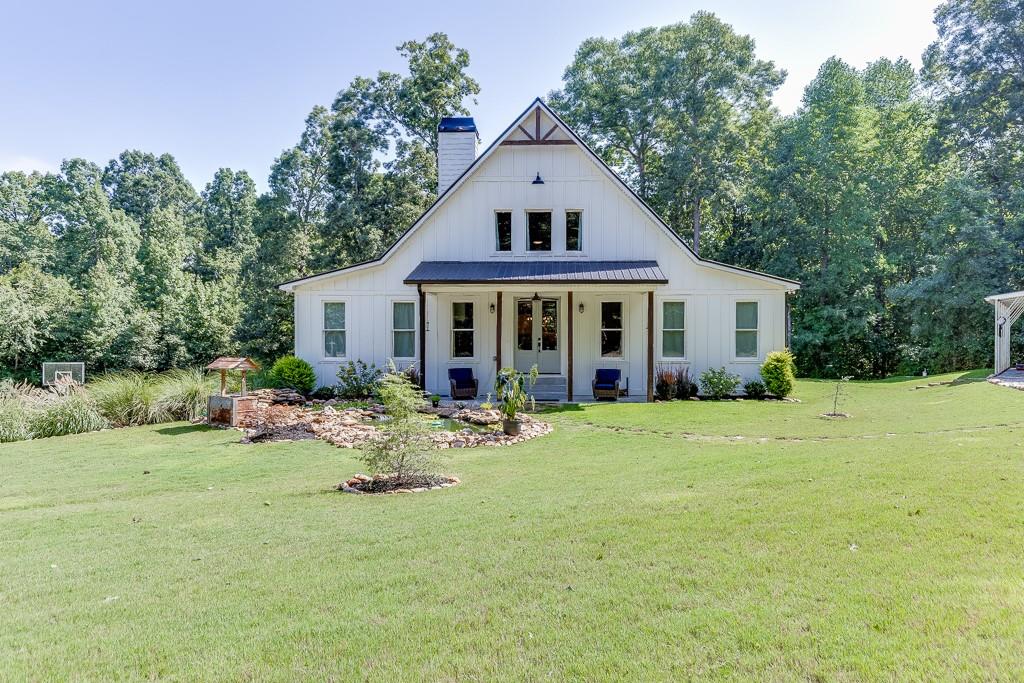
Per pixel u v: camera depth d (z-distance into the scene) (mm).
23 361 24703
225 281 37156
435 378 18516
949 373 25547
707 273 18031
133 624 3682
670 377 17469
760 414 14102
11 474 8961
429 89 31266
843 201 29656
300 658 3189
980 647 2943
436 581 4164
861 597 3547
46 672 3119
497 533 5176
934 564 3975
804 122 31109
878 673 2777
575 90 36156
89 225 40875
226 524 5957
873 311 29984
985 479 5996
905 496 5570
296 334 18609
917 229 30547
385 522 5770
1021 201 24625
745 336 17984
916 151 30188
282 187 34969
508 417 11414
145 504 7035
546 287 16594
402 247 18656
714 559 4289
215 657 3229
